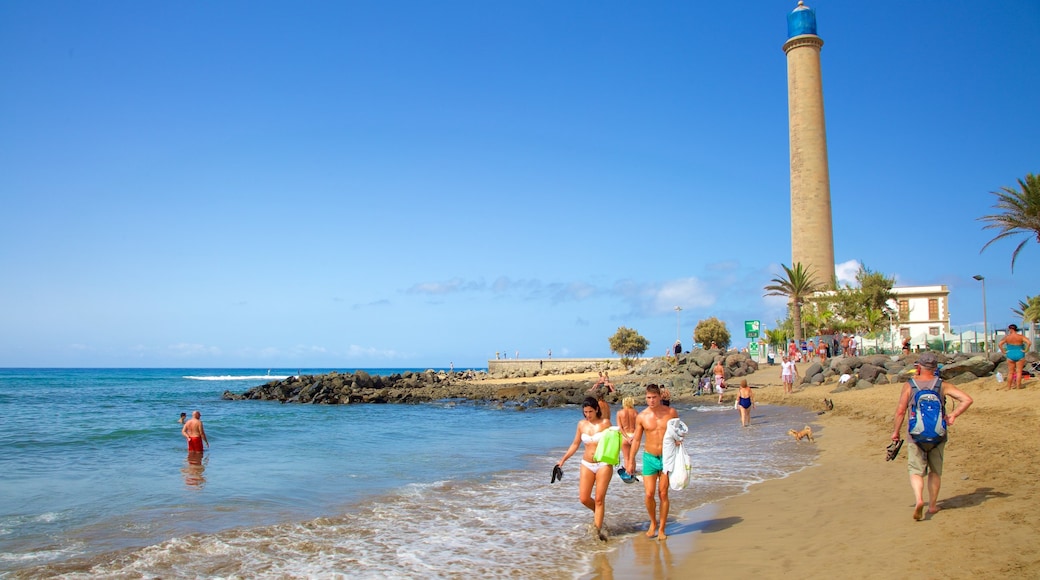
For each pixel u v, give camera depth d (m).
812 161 64.81
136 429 25.62
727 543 7.93
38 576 7.48
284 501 11.59
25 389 72.56
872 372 28.66
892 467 11.87
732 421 23.62
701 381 39.31
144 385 86.25
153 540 9.10
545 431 25.89
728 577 6.66
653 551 7.88
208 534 9.16
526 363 91.12
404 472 14.86
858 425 18.16
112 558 8.14
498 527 9.38
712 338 79.81
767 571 6.73
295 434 24.62
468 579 7.15
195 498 11.94
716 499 10.60
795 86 66.25
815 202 64.38
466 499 11.49
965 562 6.13
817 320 55.56
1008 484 8.91
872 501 9.35
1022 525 6.94
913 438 7.75
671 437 8.36
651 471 8.48
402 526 9.55
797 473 12.48
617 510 10.18
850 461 13.07
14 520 10.30
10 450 19.67
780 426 20.67
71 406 44.31
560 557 7.82
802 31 65.88
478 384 66.81
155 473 14.97
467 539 8.76
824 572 6.46
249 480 13.87
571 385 53.66
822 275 63.28
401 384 65.12
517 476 14.05
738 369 44.59
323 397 49.78
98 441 21.89
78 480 14.09
